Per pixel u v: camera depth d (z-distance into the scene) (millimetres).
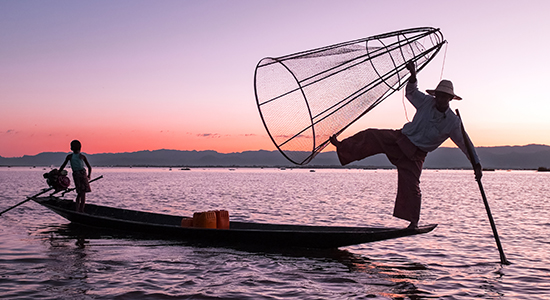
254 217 14680
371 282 6285
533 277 6664
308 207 18750
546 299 5559
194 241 9055
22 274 6340
